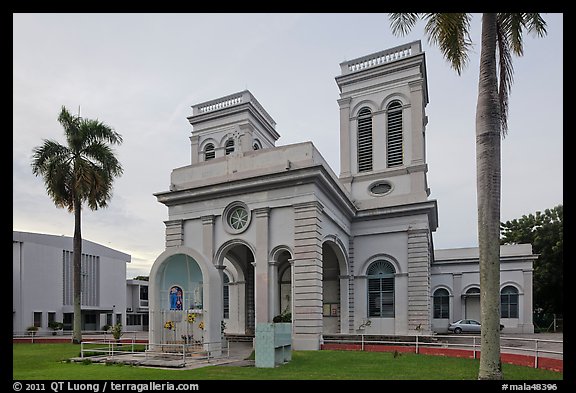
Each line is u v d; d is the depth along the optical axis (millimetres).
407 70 31078
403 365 15461
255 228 23766
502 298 41281
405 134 30531
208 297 17984
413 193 29500
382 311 28453
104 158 29094
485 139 12828
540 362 15938
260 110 39562
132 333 44875
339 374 13375
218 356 18000
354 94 32656
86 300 52375
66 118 28875
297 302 22078
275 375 13281
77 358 17984
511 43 14133
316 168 22203
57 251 49031
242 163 25156
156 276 19203
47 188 28625
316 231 22234
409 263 28031
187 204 26172
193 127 39688
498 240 12422
